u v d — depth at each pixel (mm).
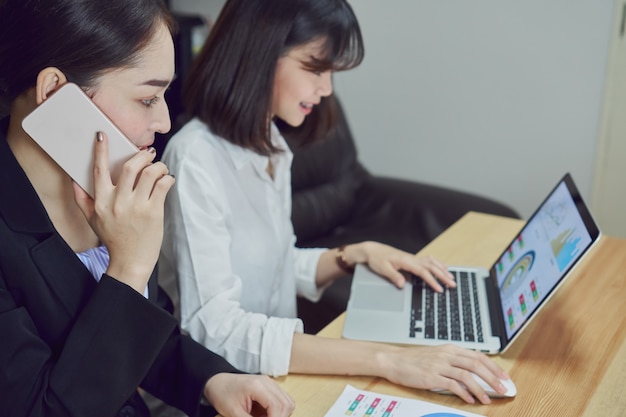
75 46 872
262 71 1321
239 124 1349
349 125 2846
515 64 2670
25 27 866
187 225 1284
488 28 2678
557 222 1296
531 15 2586
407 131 2977
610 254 1616
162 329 954
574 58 2557
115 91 931
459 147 2883
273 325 1218
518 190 2818
